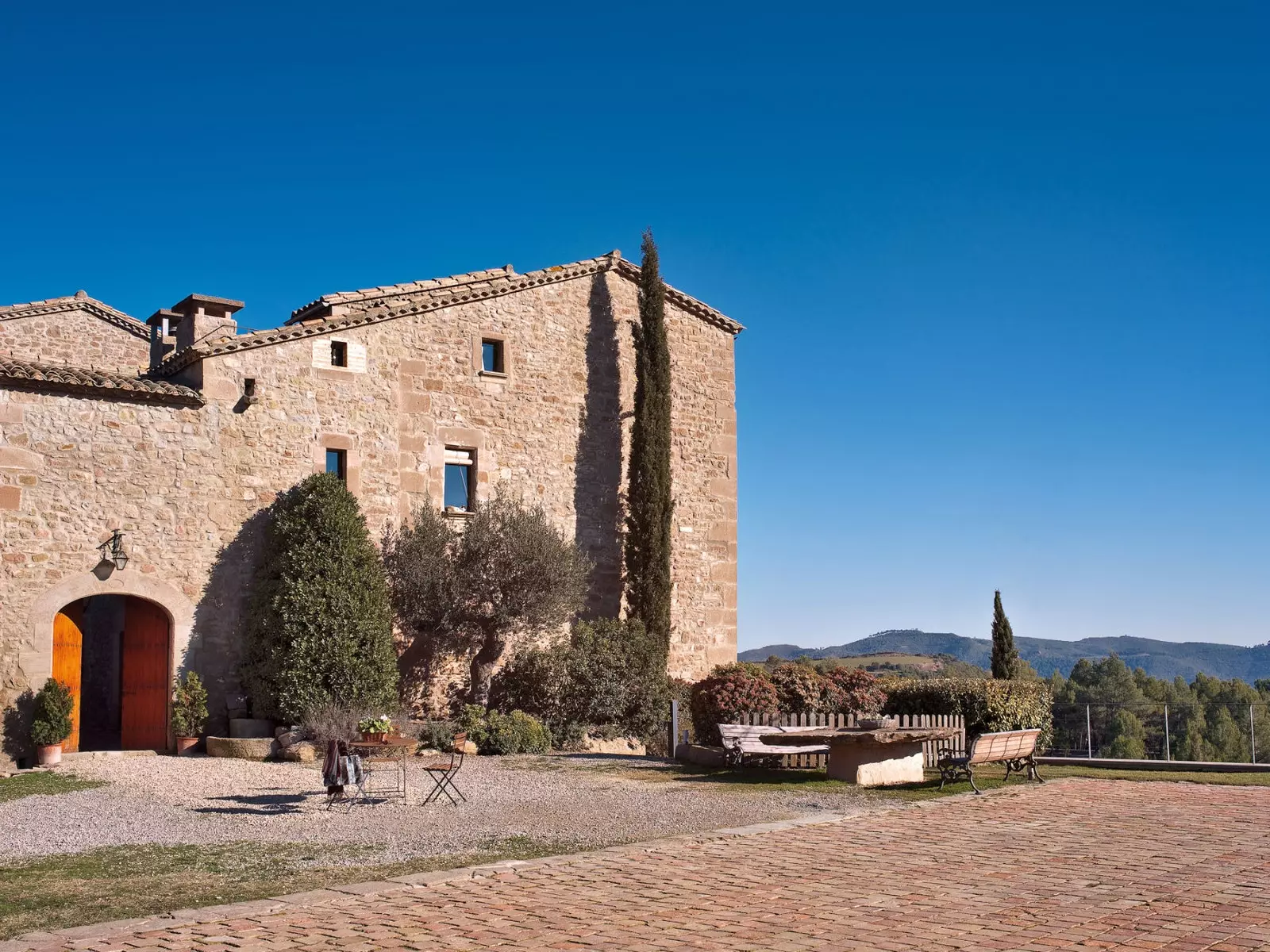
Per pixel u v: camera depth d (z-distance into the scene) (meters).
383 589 21.02
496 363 24.84
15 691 18.42
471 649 23.36
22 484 18.84
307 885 9.51
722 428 28.08
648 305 26.09
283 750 18.86
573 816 13.22
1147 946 7.29
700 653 26.91
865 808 13.79
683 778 16.88
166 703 20.02
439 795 14.91
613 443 26.28
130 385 19.89
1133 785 16.06
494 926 7.97
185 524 20.36
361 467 22.58
